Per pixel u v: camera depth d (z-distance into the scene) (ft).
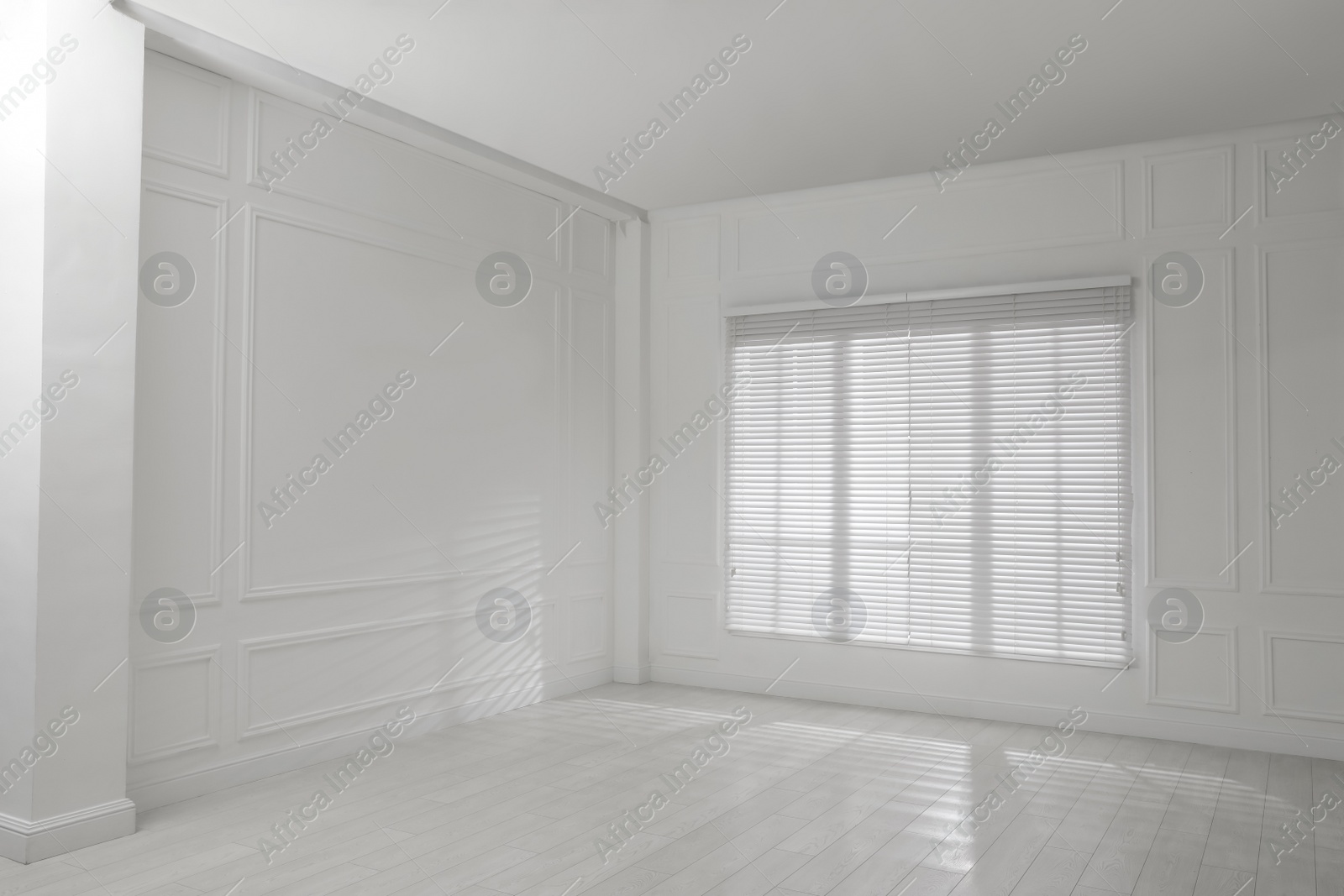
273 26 13.39
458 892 10.66
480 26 13.39
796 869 11.35
